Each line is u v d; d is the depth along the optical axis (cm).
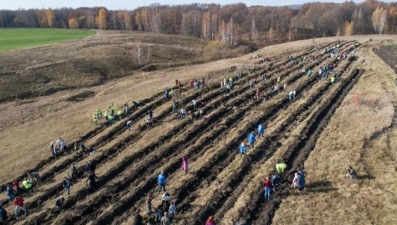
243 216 2670
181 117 4641
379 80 5828
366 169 3123
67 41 10812
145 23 17750
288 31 17100
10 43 10594
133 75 8412
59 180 3478
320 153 3516
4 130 5019
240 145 3653
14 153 4134
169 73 7800
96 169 3600
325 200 2742
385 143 3572
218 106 5038
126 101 5356
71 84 7450
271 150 3716
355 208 2605
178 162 3591
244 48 12044
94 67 8431
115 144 4059
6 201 3209
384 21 15975
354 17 17450
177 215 2784
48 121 5131
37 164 3809
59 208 2984
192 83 5862
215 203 2873
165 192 2920
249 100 5253
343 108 4703
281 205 2766
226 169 3416
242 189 3048
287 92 5491
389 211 2525
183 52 10625
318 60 7412
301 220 2536
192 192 3102
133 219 2752
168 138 4153
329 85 5775
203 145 3947
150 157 3694
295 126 4281
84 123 4762
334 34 16750
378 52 8231
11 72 7406
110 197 3122
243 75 6538
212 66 7806
